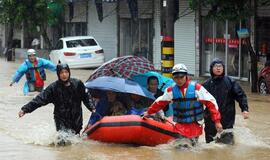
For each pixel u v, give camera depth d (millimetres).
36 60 32312
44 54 64812
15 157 17828
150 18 53469
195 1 35844
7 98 32594
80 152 18453
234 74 43812
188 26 47969
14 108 28891
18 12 63688
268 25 39688
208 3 35625
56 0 63500
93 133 19484
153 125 18938
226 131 19266
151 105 19094
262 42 40125
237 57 43375
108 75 20875
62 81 19719
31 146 19531
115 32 59125
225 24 44406
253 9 38906
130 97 20516
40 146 19562
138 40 55719
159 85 20766
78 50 53562
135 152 18375
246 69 42500
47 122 24391
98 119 20547
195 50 47281
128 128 18828
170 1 36688
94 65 54000
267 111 27906
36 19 64000
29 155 18109
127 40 57750
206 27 46469
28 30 67000
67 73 19672
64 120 19859
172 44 36969
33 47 73250
